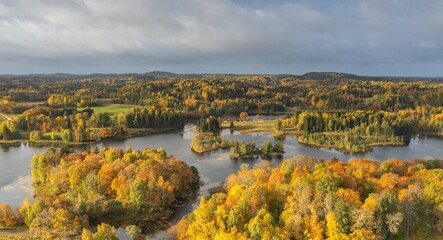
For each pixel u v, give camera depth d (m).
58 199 137.62
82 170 156.50
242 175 146.38
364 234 92.88
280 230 97.88
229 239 95.44
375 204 101.94
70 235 120.81
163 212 143.75
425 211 105.81
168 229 126.75
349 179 124.94
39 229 118.88
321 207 103.06
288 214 104.50
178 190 160.38
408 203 105.19
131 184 142.00
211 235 103.81
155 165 156.88
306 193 106.94
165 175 157.50
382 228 98.25
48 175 170.88
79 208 130.38
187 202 154.25
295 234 98.50
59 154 184.25
